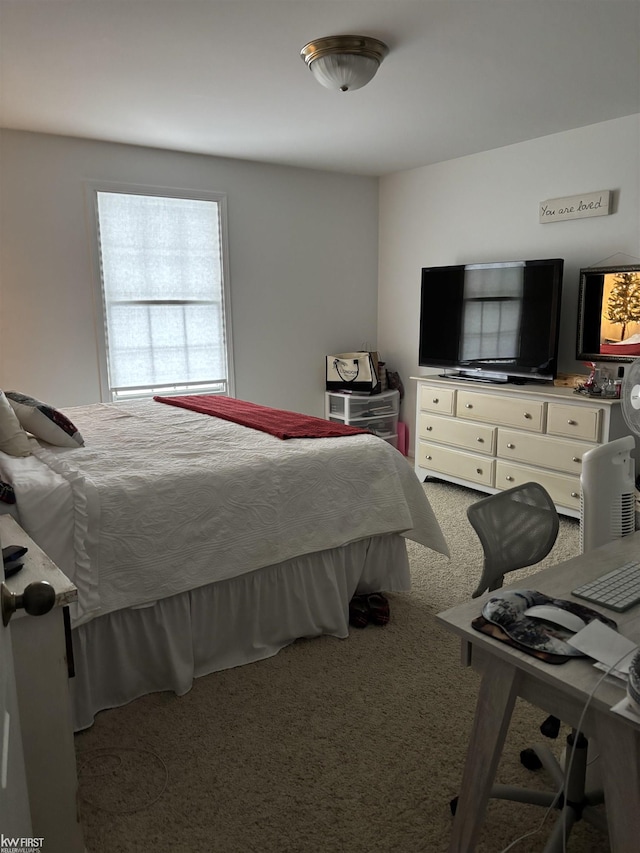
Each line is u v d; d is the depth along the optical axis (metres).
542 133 4.04
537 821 1.61
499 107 3.48
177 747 1.89
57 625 1.30
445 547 2.75
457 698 2.12
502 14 2.39
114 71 2.90
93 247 4.17
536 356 4.08
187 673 2.17
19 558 1.47
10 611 0.80
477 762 1.29
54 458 2.27
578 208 3.94
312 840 1.55
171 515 2.10
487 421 4.18
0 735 0.63
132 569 2.02
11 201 3.88
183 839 1.56
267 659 2.37
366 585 2.71
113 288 4.33
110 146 4.15
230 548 2.22
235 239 4.76
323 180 5.14
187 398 3.87
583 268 3.94
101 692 2.06
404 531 2.72
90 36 2.53
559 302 3.92
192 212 4.56
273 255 4.96
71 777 1.37
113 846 1.54
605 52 2.74
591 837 1.55
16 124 3.72
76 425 3.06
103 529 1.98
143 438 2.75
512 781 1.74
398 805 1.66
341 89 2.79
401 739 1.92
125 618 2.07
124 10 2.31
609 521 1.85
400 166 4.99
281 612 2.40
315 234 5.16
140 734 1.95
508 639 1.21
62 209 4.05
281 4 2.29
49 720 1.33
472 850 1.32
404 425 5.44
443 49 2.70
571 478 3.71
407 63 2.85
